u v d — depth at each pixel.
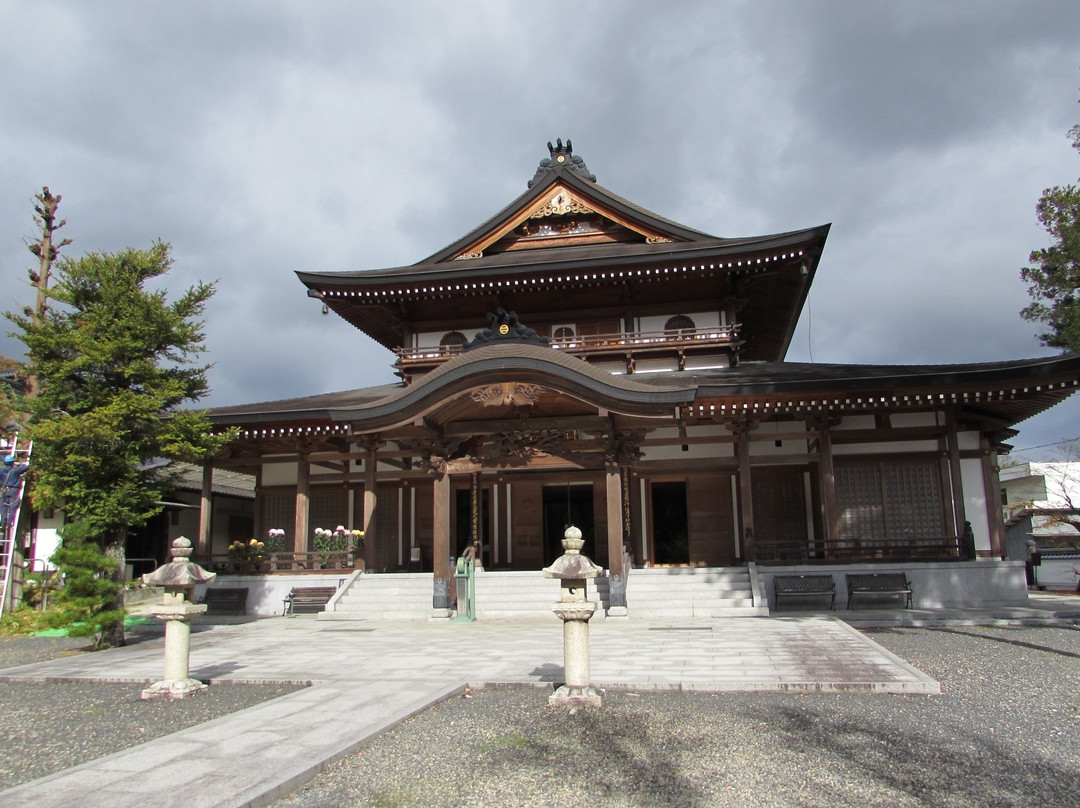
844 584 21.94
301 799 6.90
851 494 24.61
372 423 21.42
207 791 6.80
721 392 22.53
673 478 27.11
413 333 31.62
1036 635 16.53
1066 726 8.73
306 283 29.61
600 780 7.16
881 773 7.18
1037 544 39.84
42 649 18.30
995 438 26.53
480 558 26.66
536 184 32.34
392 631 18.97
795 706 9.80
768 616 20.03
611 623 19.05
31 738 9.37
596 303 30.62
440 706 10.41
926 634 16.94
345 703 10.33
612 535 20.84
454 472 22.41
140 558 32.78
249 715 9.69
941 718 9.12
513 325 21.31
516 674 12.16
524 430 21.80
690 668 12.27
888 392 22.27
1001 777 7.04
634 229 31.88
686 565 26.53
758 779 7.07
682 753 7.91
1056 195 33.75
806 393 22.33
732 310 29.70
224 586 25.05
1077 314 32.34
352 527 29.02
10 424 24.19
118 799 6.64
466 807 6.59
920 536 24.00
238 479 42.75
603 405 20.14
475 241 32.59
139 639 19.53
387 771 7.62
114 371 18.34
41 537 26.45
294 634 18.78
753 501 26.09
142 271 18.75
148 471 18.88
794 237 26.69
